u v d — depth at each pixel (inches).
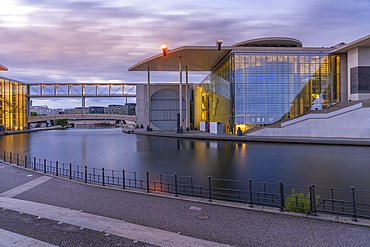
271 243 244.4
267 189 558.6
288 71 1835.6
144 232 273.4
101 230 279.9
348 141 1251.2
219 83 2294.5
